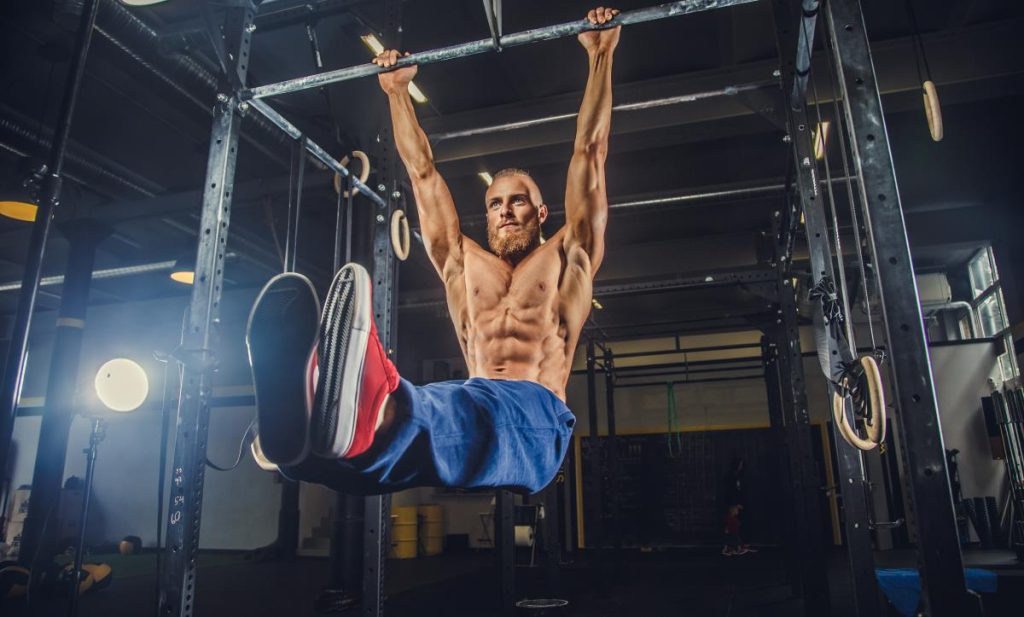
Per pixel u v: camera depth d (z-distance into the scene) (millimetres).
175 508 1993
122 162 6793
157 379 11523
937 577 1370
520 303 2311
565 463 8695
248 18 2455
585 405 10977
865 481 2551
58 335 6660
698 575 7324
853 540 2520
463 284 2461
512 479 1615
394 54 2242
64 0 3697
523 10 4945
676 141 6086
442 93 5898
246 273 10172
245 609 5711
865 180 1595
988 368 8781
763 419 10156
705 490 10188
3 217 7777
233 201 5984
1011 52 5020
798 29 2535
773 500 9875
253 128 5242
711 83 5664
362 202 5738
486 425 1561
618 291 5125
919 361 1478
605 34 2404
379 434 1365
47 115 5875
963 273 9586
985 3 4879
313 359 1241
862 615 2447
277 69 5188
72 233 6898
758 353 10328
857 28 1699
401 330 11633
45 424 6488
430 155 2641
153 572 8570
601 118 2383
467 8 4914
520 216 2471
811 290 2113
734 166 7203
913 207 8250
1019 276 7977
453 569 8711
